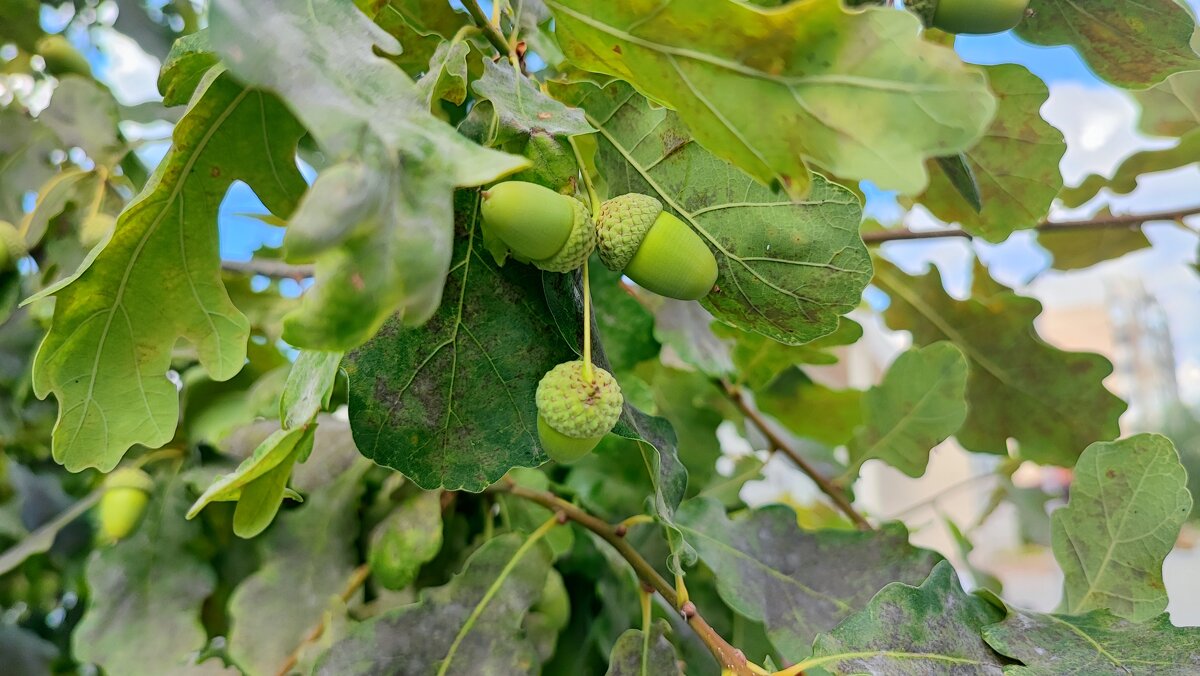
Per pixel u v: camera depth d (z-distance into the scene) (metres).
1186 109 0.34
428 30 0.22
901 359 0.30
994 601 0.22
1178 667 0.19
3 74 0.36
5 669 0.32
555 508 0.26
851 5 0.22
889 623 0.20
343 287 0.12
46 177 0.33
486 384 0.19
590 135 0.21
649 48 0.16
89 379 0.19
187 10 0.39
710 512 0.26
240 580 0.30
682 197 0.20
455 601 0.24
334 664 0.23
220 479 0.20
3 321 0.30
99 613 0.28
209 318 0.20
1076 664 0.20
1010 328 0.35
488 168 0.13
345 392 0.29
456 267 0.19
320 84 0.13
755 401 0.41
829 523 0.48
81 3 0.39
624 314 0.28
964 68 0.13
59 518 0.32
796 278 0.20
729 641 0.29
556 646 0.31
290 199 0.20
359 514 0.29
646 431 0.21
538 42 0.24
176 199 0.19
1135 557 0.22
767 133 0.15
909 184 0.13
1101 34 0.26
